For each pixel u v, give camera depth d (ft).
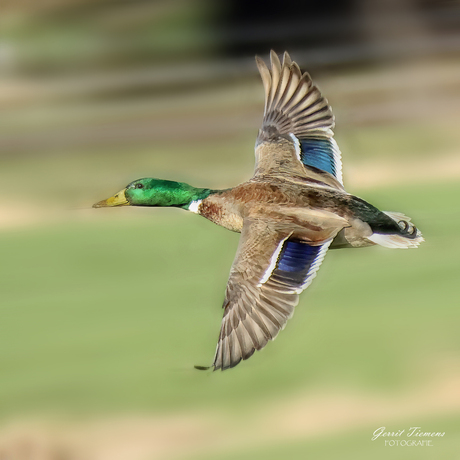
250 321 20.63
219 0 84.64
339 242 23.07
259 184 24.20
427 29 82.58
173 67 78.89
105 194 52.60
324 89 69.41
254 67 77.56
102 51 82.69
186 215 47.88
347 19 84.58
